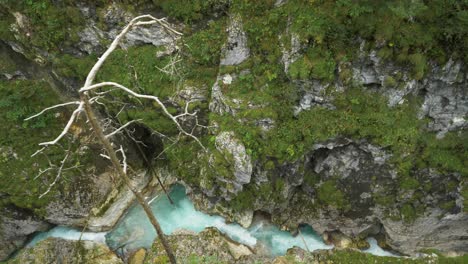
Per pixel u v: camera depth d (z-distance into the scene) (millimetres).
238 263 18859
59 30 19188
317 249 20156
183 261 18656
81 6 18547
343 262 18938
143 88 19266
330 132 17188
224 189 19906
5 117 21000
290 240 21141
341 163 18766
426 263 18656
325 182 19625
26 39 19516
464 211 17656
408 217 19125
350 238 21016
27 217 21031
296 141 17766
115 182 21875
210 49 18484
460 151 17531
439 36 15391
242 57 18078
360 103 16859
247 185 19938
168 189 22844
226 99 17906
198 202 21859
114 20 18703
